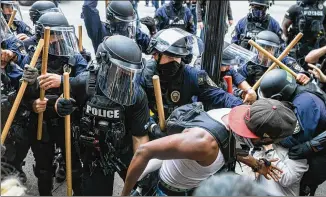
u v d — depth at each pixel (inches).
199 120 80.5
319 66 165.0
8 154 108.0
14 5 171.6
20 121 113.4
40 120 114.4
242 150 98.0
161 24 229.8
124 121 100.8
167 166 86.4
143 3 511.2
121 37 98.5
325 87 140.6
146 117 102.3
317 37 217.6
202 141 76.5
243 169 104.3
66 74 100.7
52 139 121.3
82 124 100.5
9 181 69.5
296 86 111.3
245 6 541.6
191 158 77.5
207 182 72.9
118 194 141.9
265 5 195.9
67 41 117.0
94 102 98.4
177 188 86.7
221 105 112.3
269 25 199.9
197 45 123.0
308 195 118.7
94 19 158.9
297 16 219.9
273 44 146.9
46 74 108.5
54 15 118.3
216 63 111.3
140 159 80.6
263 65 146.5
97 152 102.8
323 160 109.0
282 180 107.7
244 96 137.7
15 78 115.6
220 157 79.4
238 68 149.8
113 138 98.7
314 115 106.7
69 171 113.5
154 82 94.7
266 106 78.3
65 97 102.0
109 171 102.9
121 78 95.3
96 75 100.3
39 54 111.3
